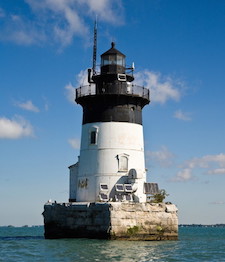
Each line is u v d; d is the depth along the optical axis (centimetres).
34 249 3391
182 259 3002
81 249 3269
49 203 4356
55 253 3114
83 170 4441
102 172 4294
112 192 4244
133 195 4212
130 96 4388
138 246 3491
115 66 4522
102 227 3750
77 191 4488
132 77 4619
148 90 4572
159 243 3791
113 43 4644
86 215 3900
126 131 4378
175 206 4106
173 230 4034
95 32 4725
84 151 4469
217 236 8019
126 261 2786
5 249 3466
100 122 4400
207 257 3184
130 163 4334
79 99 4541
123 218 3741
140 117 4566
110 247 3359
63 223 4106
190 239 5753
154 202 4175
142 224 3838
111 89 4375
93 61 4669
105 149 4328
